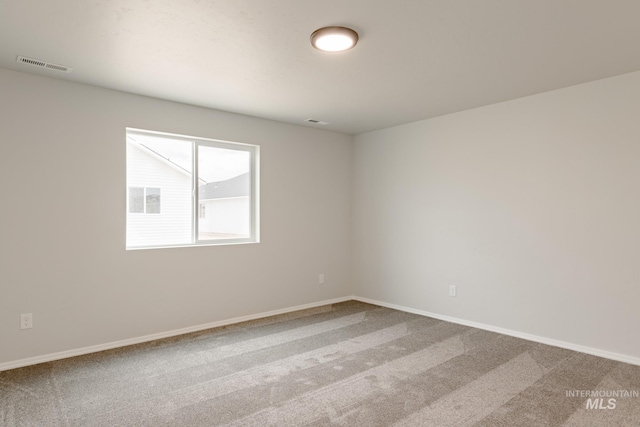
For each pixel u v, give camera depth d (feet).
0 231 9.37
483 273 12.90
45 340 9.96
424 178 14.69
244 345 11.22
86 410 7.47
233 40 8.00
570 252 10.94
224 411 7.43
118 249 11.13
